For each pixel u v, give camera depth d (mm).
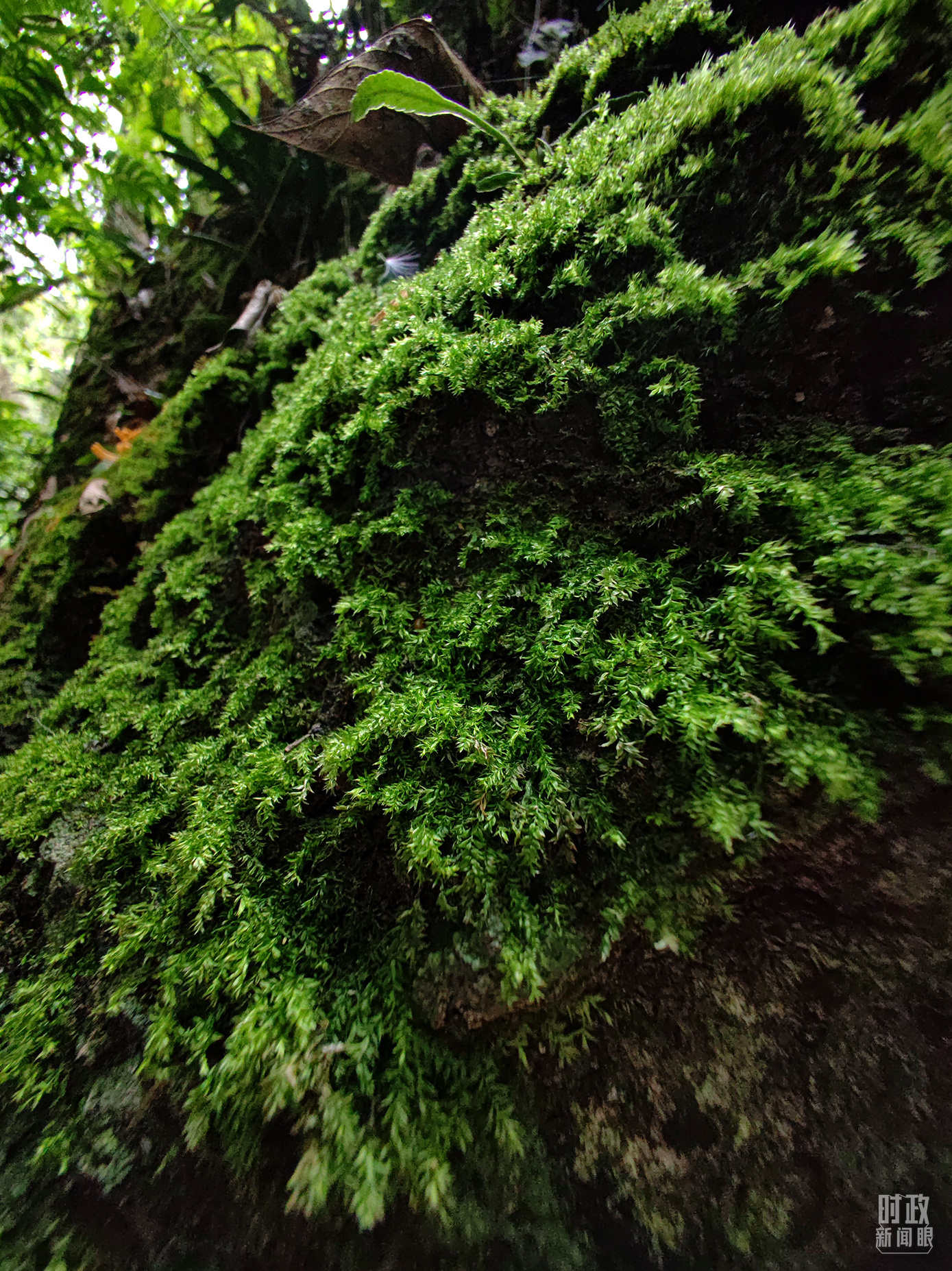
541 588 980
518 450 1089
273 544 1281
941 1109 708
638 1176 750
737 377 937
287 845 955
